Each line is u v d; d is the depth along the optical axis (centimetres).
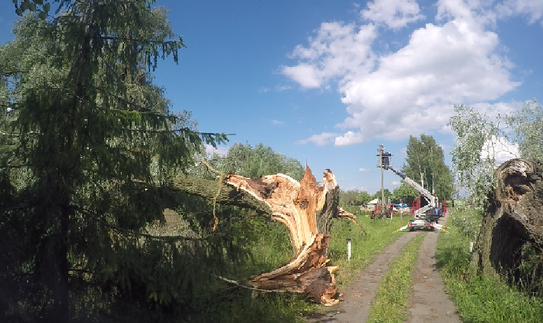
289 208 931
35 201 404
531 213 789
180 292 450
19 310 376
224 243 485
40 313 390
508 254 870
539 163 894
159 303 446
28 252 390
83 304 412
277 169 1947
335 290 820
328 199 987
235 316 645
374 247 1605
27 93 380
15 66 633
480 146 951
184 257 451
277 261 1045
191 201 780
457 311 745
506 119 1005
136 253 434
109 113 404
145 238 459
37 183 410
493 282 823
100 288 427
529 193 820
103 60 484
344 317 731
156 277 434
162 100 1009
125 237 445
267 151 2175
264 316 684
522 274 816
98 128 396
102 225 436
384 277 1055
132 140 488
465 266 1003
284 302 781
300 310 754
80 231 418
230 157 1195
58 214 408
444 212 3475
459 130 974
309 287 795
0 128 463
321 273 809
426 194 3023
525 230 787
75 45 441
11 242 370
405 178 3081
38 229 400
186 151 470
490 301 727
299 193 923
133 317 437
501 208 829
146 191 525
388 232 2350
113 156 436
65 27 445
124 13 473
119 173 449
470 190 929
